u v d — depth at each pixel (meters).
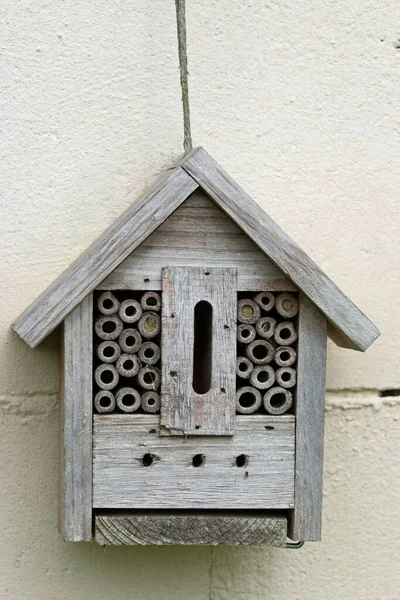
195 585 1.31
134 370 1.09
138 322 1.09
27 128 1.28
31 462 1.27
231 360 1.10
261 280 1.10
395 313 1.35
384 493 1.35
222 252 1.09
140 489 1.09
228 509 1.14
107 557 1.30
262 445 1.11
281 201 1.33
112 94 1.30
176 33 1.31
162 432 1.09
